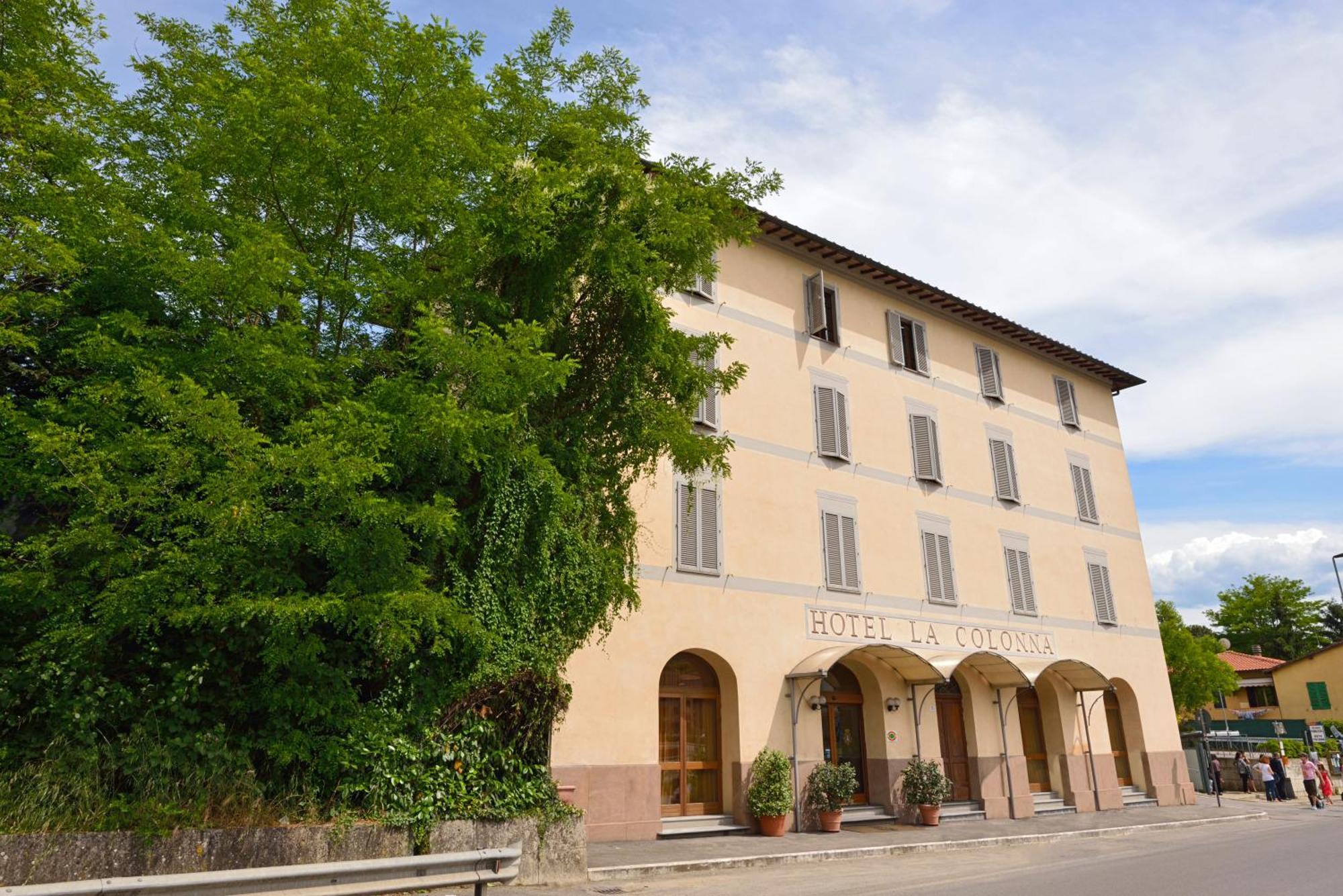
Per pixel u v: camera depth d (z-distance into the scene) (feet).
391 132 30.81
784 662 53.42
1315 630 185.98
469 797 31.48
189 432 25.96
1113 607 77.46
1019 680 62.39
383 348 34.94
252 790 27.71
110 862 24.36
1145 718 76.64
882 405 65.51
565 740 43.65
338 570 28.40
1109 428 86.17
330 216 33.01
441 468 31.50
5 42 28.22
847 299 66.33
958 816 59.62
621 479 40.68
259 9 34.12
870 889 31.83
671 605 49.37
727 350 57.26
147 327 29.37
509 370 31.01
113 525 26.61
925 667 56.03
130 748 26.37
